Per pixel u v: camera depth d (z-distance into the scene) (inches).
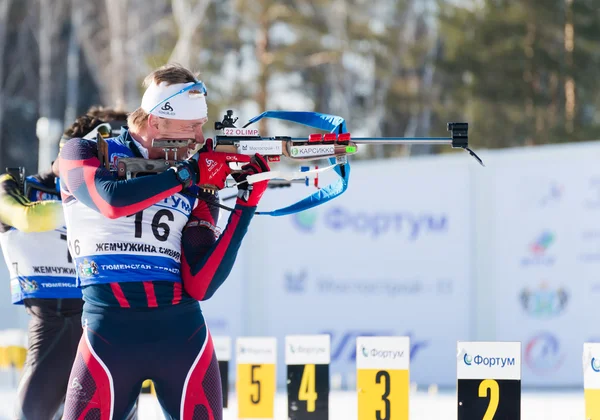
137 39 4256.9
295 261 1385.3
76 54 4731.8
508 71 3577.8
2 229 611.8
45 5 4522.6
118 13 4175.7
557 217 1293.1
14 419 596.4
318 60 3966.5
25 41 4923.7
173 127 476.1
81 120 626.8
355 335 1362.0
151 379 473.4
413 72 4264.3
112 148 482.9
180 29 4042.8
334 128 515.8
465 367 553.9
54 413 600.4
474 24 3705.7
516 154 1310.3
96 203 452.4
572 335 1283.2
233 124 499.5
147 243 470.6
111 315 465.4
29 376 597.0
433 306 1341.0
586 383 563.5
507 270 1314.0
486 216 1322.6
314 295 1380.4
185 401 469.1
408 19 4244.6
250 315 1393.9
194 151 494.3
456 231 1336.1
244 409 737.6
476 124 3663.9
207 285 475.2
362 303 1365.7
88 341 465.4
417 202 1350.9
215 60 4121.6
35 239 605.0
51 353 601.0
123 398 465.1
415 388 1237.7
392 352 617.3
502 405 549.6
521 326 1307.8
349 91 4180.6
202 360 474.6
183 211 483.5
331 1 3949.3
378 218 1363.2
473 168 1332.4
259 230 1396.4
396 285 1354.6
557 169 1293.1
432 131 4087.1
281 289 1389.0
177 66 484.7
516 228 1311.5
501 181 1318.9
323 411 663.8
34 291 605.0
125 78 4190.5
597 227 1270.9
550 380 1290.6
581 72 3545.8
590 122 3737.7
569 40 3560.5
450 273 1336.1
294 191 1384.1
